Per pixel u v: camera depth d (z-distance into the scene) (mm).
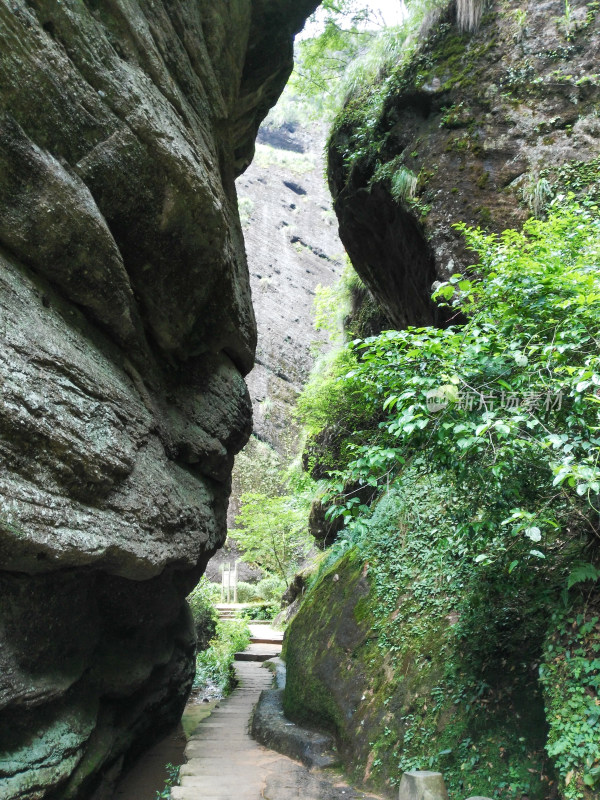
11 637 3588
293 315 40875
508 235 4953
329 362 13547
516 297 4094
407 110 9031
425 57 9031
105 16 4090
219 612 19906
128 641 5594
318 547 15703
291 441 34875
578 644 3598
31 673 3820
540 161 7613
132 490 4398
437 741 4508
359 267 10727
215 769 5363
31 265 3734
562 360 3709
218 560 28922
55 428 3459
